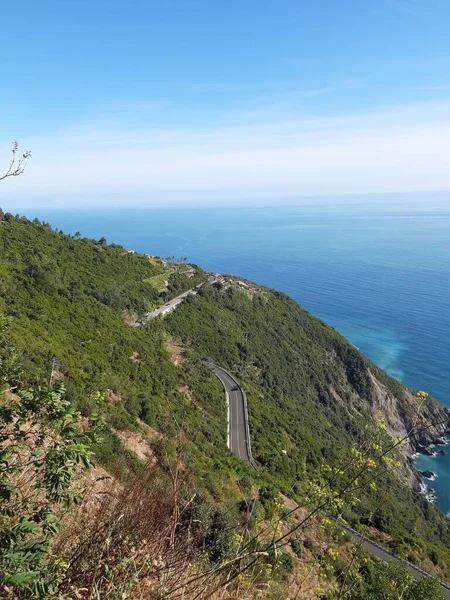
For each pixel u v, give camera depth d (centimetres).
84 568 279
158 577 282
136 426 1964
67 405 301
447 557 2208
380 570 882
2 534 235
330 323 13125
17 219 5906
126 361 3328
